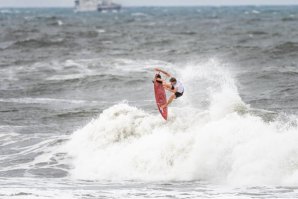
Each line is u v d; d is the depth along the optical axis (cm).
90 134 6612
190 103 8975
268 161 5122
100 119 6750
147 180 5462
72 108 9400
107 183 5331
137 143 6031
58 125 8125
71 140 6788
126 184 5253
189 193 4731
